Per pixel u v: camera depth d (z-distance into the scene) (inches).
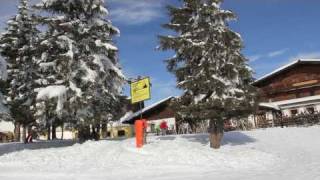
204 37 879.7
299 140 1114.7
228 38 877.2
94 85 958.4
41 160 800.9
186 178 523.5
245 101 855.1
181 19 916.0
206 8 866.1
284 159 777.6
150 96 906.1
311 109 1801.2
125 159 753.6
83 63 963.3
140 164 705.0
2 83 1069.1
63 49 995.3
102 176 581.3
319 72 1820.9
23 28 1369.3
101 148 888.9
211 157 763.4
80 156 824.9
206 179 503.2
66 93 938.7
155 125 2055.9
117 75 1034.7
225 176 527.2
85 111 955.3
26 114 1197.1
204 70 856.3
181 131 1715.1
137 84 945.5
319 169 557.9
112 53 1023.6
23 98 1225.4
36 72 1224.8
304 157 784.3
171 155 775.7
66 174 610.2
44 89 934.4
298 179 458.6
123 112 1101.1
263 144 1047.0
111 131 2378.2
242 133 1264.8
